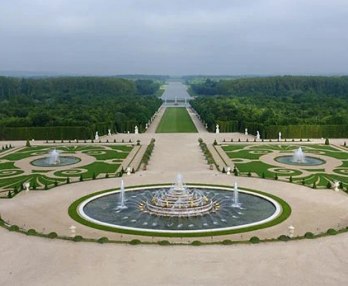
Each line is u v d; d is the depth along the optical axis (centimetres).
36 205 7619
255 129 17100
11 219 6844
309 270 4662
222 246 5325
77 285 4350
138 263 4844
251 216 7000
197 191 8325
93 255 5062
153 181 9356
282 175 10044
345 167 10950
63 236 5819
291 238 5559
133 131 18550
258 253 5100
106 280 4450
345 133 16375
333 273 4594
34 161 12025
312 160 11981
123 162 11725
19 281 4444
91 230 6347
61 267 4762
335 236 5659
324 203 7619
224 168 10775
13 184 9269
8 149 14238
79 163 11675
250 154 12875
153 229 6406
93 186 8981
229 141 15538
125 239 5947
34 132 16462
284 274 4569
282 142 15362
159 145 14438
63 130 16425
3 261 4919
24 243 5431
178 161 11656
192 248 5259
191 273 4597
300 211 7175
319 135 16350
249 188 8712
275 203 7619
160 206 7225
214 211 7262
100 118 18412
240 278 4478
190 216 7025
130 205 7662
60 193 8419
